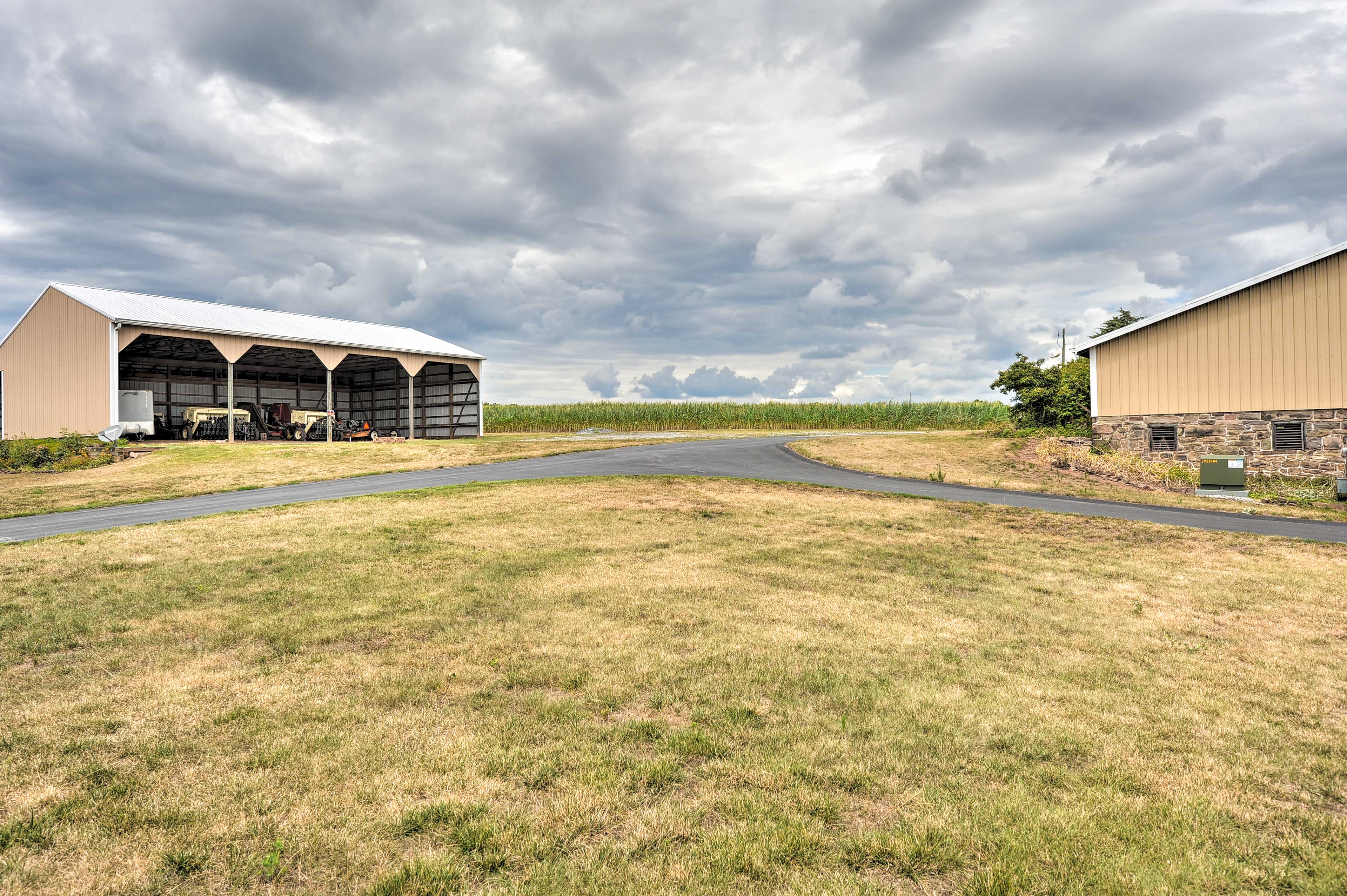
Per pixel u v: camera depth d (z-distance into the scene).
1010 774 4.23
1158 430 22.89
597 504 14.61
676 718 4.93
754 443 31.78
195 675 5.64
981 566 10.02
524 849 3.41
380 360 41.06
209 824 3.60
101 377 26.67
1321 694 5.57
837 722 4.89
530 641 6.48
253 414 36.31
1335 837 3.63
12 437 30.44
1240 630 7.25
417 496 15.73
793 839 3.50
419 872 3.21
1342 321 20.03
